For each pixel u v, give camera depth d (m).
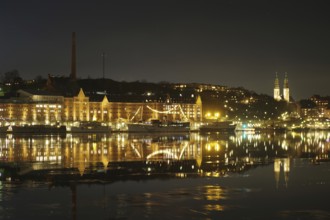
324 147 125.31
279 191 50.53
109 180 58.12
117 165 75.56
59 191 50.16
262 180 58.28
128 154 97.88
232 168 71.62
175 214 40.03
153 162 80.50
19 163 78.56
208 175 63.12
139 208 42.12
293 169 70.38
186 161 82.44
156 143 145.75
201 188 52.16
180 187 52.81
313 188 52.28
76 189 51.44
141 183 55.78
